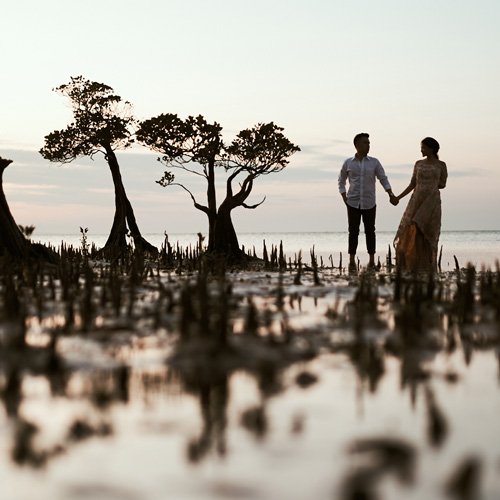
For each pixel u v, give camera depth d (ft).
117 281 21.07
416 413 9.07
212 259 39.96
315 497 6.18
